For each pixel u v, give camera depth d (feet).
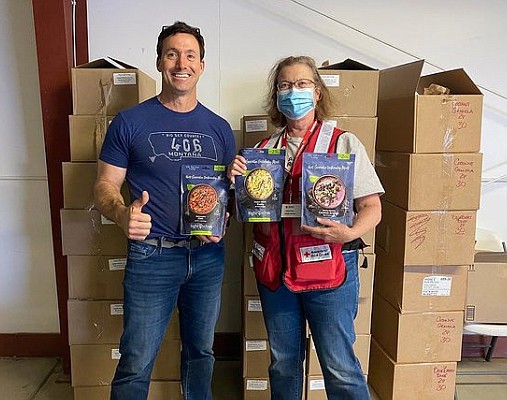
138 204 5.15
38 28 7.50
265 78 8.61
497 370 8.78
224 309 9.14
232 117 8.68
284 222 5.55
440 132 6.92
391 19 8.56
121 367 5.98
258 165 5.51
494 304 7.66
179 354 7.33
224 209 5.69
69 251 7.16
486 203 9.08
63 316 8.53
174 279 5.83
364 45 8.61
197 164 5.73
